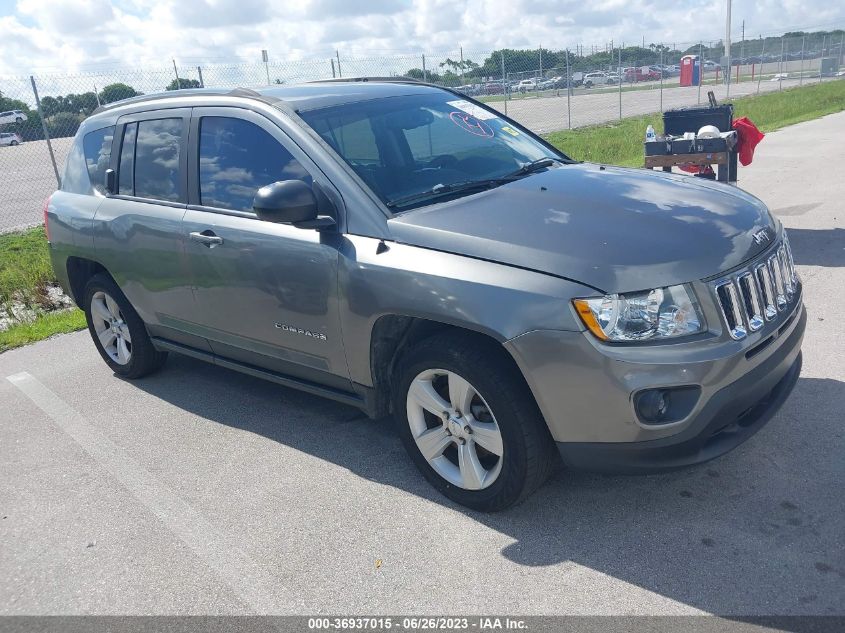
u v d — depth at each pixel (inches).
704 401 111.1
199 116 169.8
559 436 117.1
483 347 122.3
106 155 196.1
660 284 111.1
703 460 115.3
